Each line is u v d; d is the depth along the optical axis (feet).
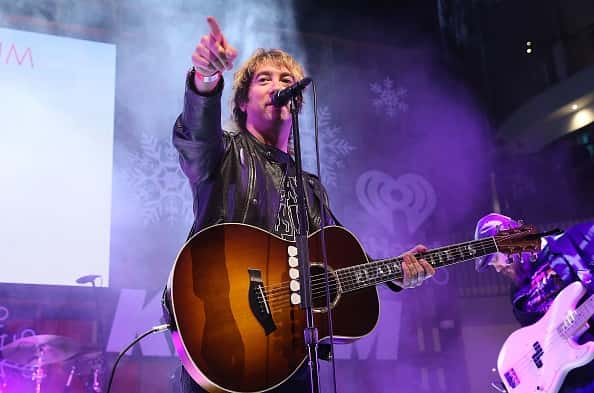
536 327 11.27
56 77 18.04
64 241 17.03
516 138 23.65
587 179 23.00
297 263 7.11
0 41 17.74
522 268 11.76
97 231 17.39
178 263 6.70
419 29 23.35
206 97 6.55
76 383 16.15
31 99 17.63
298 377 6.84
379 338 19.53
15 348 15.26
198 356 6.44
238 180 7.31
